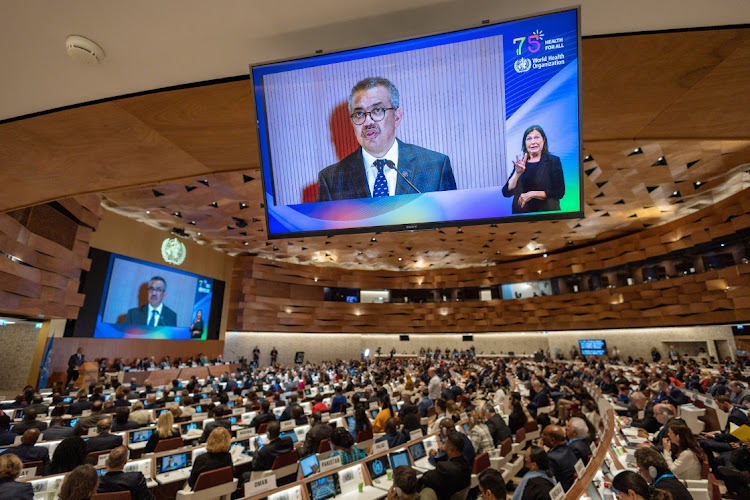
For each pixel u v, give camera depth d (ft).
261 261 102.06
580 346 100.22
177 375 62.49
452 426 15.99
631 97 14.74
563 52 11.12
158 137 16.93
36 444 17.06
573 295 101.30
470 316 117.39
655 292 85.05
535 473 10.77
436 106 12.04
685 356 79.10
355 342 117.91
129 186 20.92
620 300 92.43
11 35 11.16
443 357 109.81
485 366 83.35
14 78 13.01
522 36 11.33
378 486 12.66
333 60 12.39
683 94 14.47
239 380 55.26
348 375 59.82
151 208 63.98
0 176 19.30
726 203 67.31
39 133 16.21
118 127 16.08
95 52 11.85
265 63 12.53
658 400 28.68
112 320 61.26
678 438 14.32
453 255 106.63
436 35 11.64
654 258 85.20
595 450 14.25
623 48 12.35
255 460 15.78
